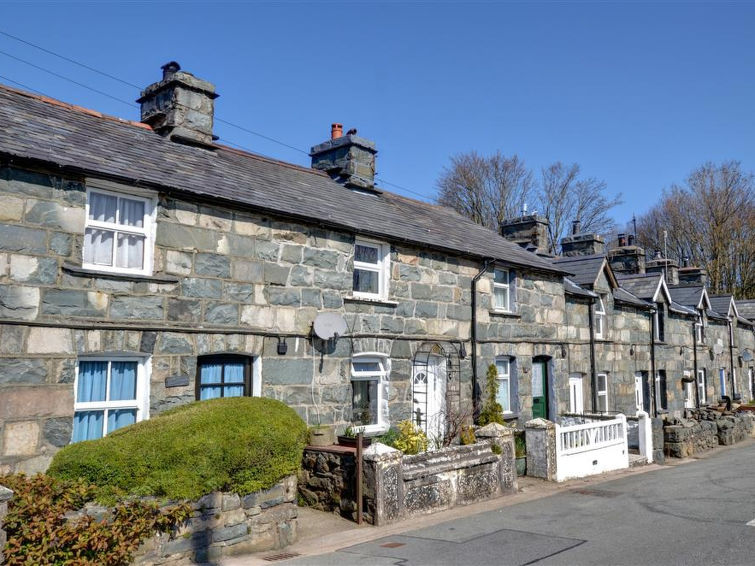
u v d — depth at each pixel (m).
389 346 13.73
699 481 13.77
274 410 8.91
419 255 14.72
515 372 17.22
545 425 13.90
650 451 17.34
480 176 43.38
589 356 20.58
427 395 14.80
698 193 46.19
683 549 8.13
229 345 10.94
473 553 8.08
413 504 10.27
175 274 10.43
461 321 15.62
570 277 21.56
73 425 9.32
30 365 8.70
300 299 12.14
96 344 9.37
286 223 12.07
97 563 6.55
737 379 33.59
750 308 37.81
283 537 8.56
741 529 9.20
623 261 28.17
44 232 9.05
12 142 9.14
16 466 8.46
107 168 9.80
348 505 10.09
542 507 11.05
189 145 13.27
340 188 15.95
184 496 7.40
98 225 9.85
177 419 8.04
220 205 11.07
